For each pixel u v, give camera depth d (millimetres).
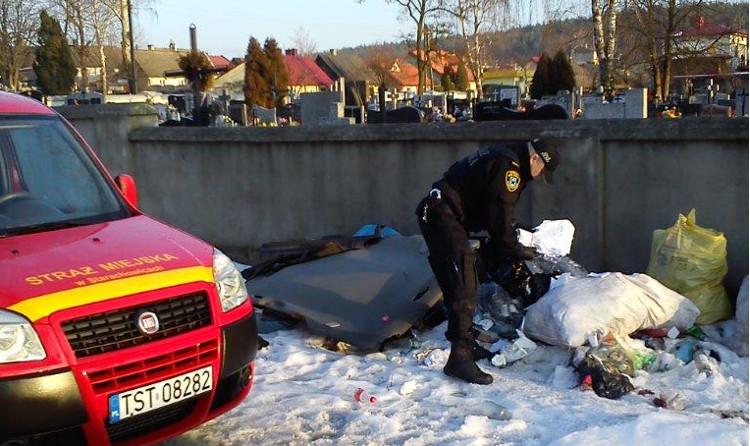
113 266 3641
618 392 4711
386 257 6660
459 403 4676
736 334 5207
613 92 21547
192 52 23578
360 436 4293
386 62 63562
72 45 47594
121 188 4855
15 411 3197
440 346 5656
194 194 8797
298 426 4453
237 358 3859
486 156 5000
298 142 7969
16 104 4848
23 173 4500
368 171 7613
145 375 3469
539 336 5281
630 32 31938
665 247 5773
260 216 8383
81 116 9258
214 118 23516
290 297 6336
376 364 5457
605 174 6445
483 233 6809
